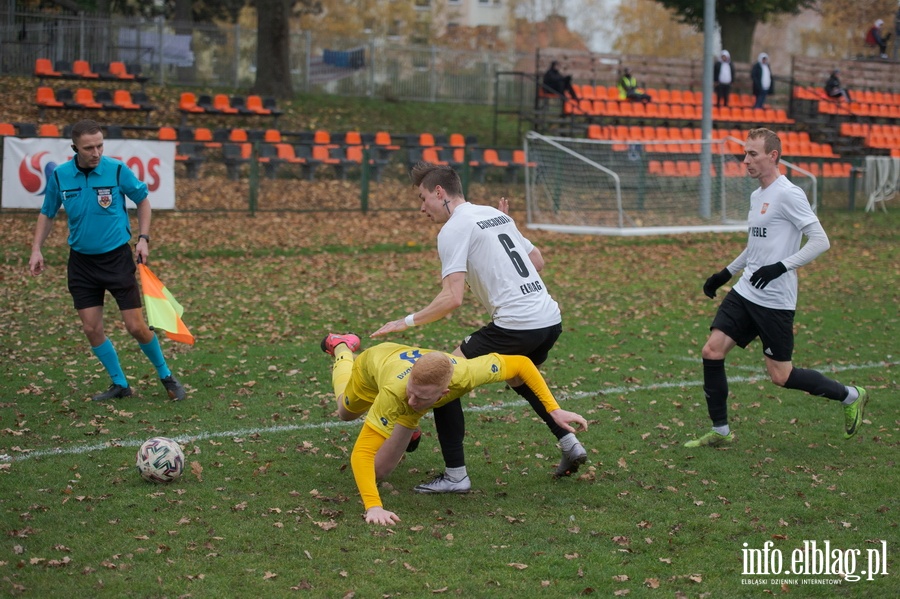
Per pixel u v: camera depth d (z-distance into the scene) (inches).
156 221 780.0
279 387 350.3
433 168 246.4
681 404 338.0
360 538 214.4
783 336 283.7
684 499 245.8
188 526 217.9
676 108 1238.9
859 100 1432.1
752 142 281.4
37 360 378.0
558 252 744.3
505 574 197.9
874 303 564.1
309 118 1333.7
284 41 1390.3
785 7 1525.6
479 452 281.9
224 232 753.6
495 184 1052.5
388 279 607.8
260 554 204.5
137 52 1408.7
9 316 459.5
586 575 198.7
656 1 1562.5
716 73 1273.4
